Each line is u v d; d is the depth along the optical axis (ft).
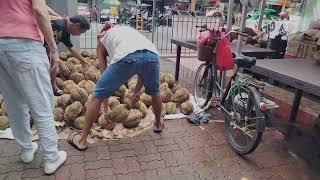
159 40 34.35
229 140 11.61
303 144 12.30
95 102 9.98
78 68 15.38
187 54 28.53
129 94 12.90
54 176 9.11
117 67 9.54
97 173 9.43
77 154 10.36
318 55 14.19
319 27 18.53
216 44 12.60
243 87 10.99
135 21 38.34
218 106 14.47
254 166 10.44
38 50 7.91
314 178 9.98
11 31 7.45
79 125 11.69
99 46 10.71
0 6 7.41
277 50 18.67
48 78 8.36
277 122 14.29
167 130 12.58
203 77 14.75
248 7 13.61
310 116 15.43
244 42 19.49
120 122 12.33
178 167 10.07
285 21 20.85
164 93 14.25
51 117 8.69
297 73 11.81
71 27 14.06
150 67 10.01
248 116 10.73
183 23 25.04
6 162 9.60
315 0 18.60
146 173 9.63
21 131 9.17
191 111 14.14
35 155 10.00
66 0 19.54
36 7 7.47
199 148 11.34
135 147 11.09
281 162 10.83
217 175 9.80
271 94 18.44
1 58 7.69
